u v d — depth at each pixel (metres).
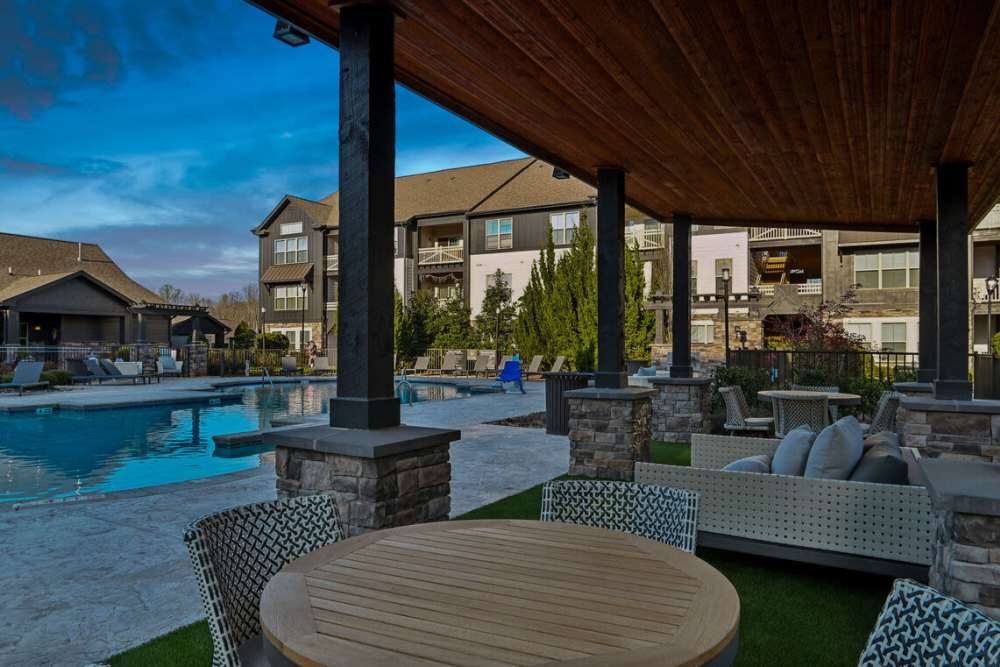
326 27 3.56
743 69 3.91
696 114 4.69
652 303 20.05
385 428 3.38
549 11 3.24
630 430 5.73
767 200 7.49
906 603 1.36
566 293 20.69
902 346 20.69
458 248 27.44
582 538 2.03
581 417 5.93
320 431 3.32
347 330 3.33
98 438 9.56
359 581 1.64
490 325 24.17
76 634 2.61
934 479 2.40
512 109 4.64
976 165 5.72
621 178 6.15
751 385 9.49
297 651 1.24
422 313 25.06
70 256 28.89
